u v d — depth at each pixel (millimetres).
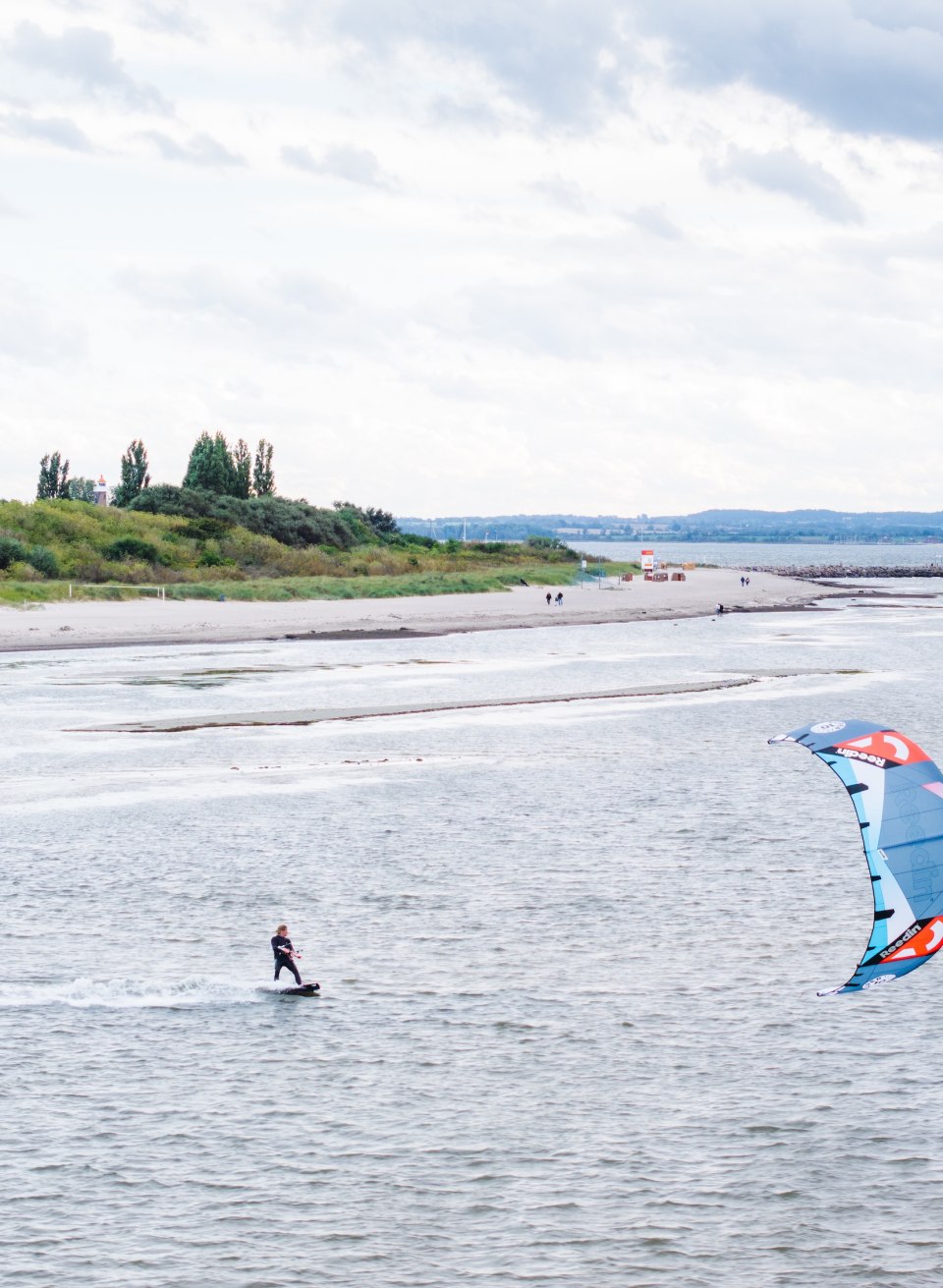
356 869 52031
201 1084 33188
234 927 44875
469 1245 26391
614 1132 30859
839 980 40156
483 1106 32094
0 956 41719
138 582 190000
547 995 38906
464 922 45562
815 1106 32031
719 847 55906
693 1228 26953
